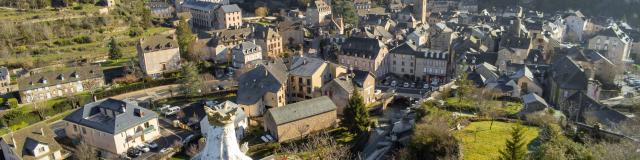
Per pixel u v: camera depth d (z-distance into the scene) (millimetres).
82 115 93812
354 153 80188
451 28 170000
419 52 136250
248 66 126125
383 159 68000
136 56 153625
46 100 116250
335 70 113312
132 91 124812
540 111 79938
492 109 83938
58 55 150875
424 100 95812
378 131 80750
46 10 175625
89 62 146125
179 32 154125
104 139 89625
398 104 113625
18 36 155750
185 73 120062
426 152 60469
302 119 90562
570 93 96625
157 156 84812
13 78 128625
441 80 133750
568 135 66500
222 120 15680
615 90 101625
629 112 89000
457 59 129250
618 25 175750
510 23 170500
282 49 163500
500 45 132750
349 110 88125
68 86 121375
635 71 131000
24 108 109812
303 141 88000
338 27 182375
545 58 131750
